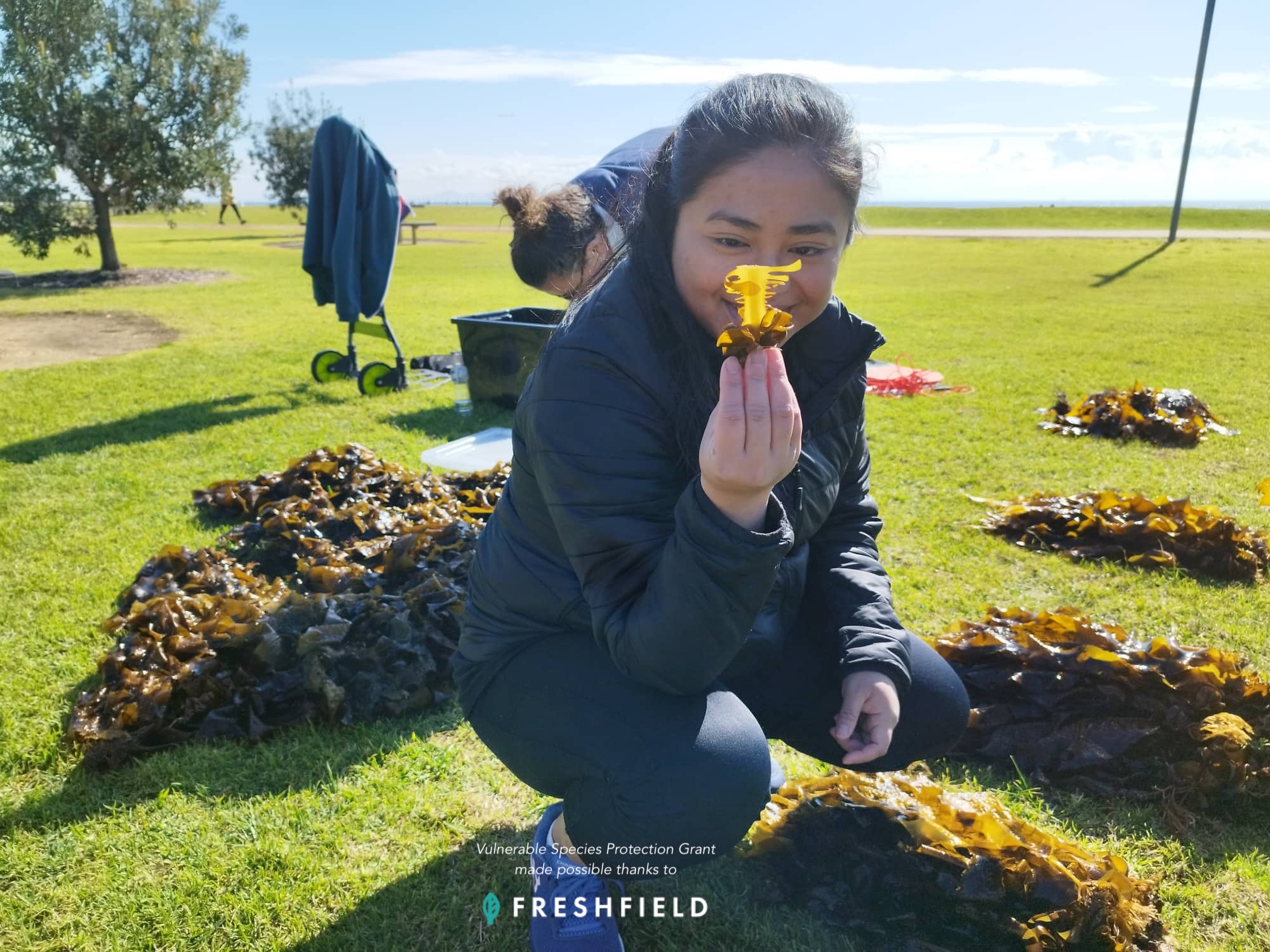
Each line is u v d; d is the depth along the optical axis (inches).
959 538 189.6
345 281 336.5
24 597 162.2
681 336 64.4
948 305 619.5
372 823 102.2
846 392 80.6
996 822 86.6
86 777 111.6
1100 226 1770.4
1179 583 166.2
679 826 70.0
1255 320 526.3
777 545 58.0
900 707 86.0
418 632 129.9
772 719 88.8
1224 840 98.0
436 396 335.0
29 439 275.6
